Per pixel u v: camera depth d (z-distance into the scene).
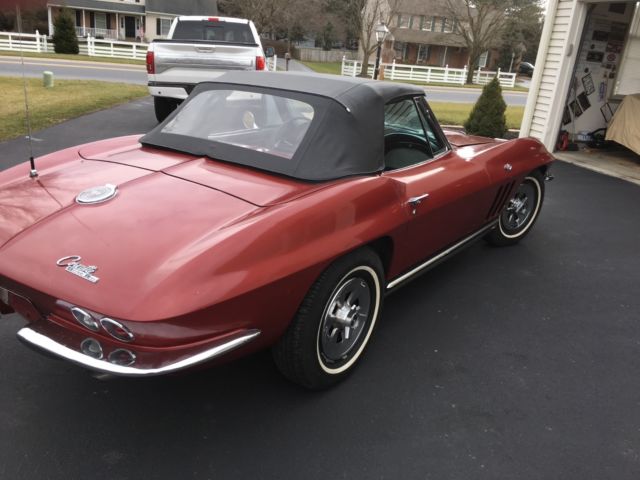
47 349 1.92
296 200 2.26
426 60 52.44
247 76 3.10
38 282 1.89
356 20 36.38
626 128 8.68
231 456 2.15
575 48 8.51
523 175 4.04
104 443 2.18
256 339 2.11
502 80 35.16
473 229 3.76
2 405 2.36
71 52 26.88
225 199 2.27
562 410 2.54
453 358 2.91
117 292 1.79
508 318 3.40
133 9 46.25
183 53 8.08
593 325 3.39
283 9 41.97
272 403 2.47
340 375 2.59
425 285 3.80
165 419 2.34
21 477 1.99
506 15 36.25
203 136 2.83
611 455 2.27
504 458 2.22
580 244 4.86
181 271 1.84
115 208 2.19
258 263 1.99
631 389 2.75
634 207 6.23
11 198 2.36
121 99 11.66
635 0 7.77
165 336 1.79
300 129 2.62
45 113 9.14
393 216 2.59
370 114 2.72
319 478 2.06
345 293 2.50
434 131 3.34
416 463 2.16
